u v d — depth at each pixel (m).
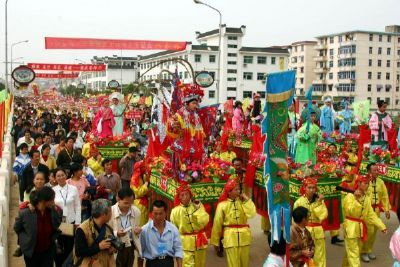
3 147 17.36
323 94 73.88
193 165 9.16
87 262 5.98
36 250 6.82
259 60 60.12
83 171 10.17
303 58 77.44
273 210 6.26
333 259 9.98
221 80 58.47
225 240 8.16
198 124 9.73
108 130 17.05
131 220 6.92
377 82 70.69
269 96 6.18
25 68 22.20
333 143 16.38
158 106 11.29
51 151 14.92
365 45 69.69
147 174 10.57
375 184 10.38
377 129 15.56
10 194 14.45
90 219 6.05
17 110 37.16
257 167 10.94
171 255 6.57
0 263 6.55
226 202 8.21
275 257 6.17
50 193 6.78
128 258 6.91
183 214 7.90
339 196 9.74
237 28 59.22
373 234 9.71
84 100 49.50
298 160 12.37
